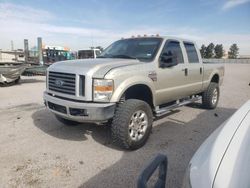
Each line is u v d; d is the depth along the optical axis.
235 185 1.43
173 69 5.48
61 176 3.56
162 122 6.19
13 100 9.05
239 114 2.37
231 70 32.00
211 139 2.12
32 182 3.41
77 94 4.22
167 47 5.46
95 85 4.10
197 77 6.55
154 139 5.01
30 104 8.29
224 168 1.59
